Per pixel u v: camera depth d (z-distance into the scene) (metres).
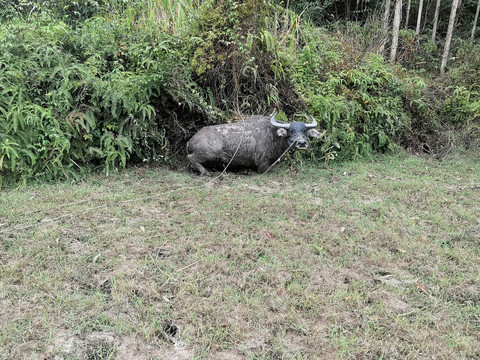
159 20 6.26
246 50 5.74
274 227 3.67
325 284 2.83
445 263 3.16
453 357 2.19
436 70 9.43
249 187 4.89
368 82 7.14
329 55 7.41
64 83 4.82
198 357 2.13
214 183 4.97
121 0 6.66
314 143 6.23
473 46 9.39
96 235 3.39
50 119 4.73
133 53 5.50
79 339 2.23
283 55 6.39
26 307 2.45
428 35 10.22
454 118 8.04
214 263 3.00
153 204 4.16
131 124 5.28
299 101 6.37
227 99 6.18
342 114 6.60
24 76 4.77
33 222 3.59
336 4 10.96
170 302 2.57
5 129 4.49
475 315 2.54
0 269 2.80
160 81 5.41
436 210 4.33
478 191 5.12
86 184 4.71
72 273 2.79
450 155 7.10
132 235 3.42
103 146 5.22
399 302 2.67
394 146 7.08
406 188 5.04
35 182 4.64
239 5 5.66
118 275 2.80
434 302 2.65
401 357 2.19
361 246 3.40
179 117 5.96
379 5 10.57
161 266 2.95
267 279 2.84
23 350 2.13
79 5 7.28
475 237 3.64
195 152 5.27
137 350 2.18
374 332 2.36
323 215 4.04
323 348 2.23
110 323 2.37
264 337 2.30
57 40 5.20
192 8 6.36
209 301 2.57
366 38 9.07
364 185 5.11
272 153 5.41
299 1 10.40
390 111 7.12
